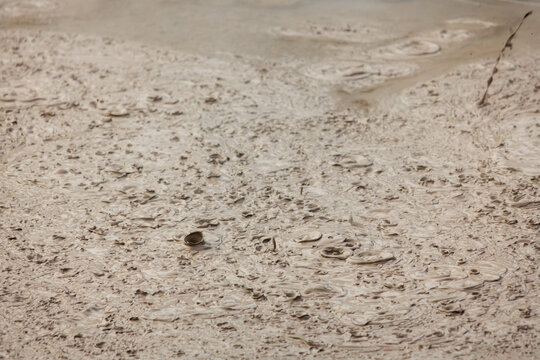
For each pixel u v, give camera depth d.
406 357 2.89
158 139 5.08
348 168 4.61
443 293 3.31
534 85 5.69
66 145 5.04
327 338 3.04
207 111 5.51
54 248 3.81
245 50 6.91
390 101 5.66
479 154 4.73
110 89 5.98
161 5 8.70
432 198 4.20
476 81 5.90
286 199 4.25
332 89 5.94
